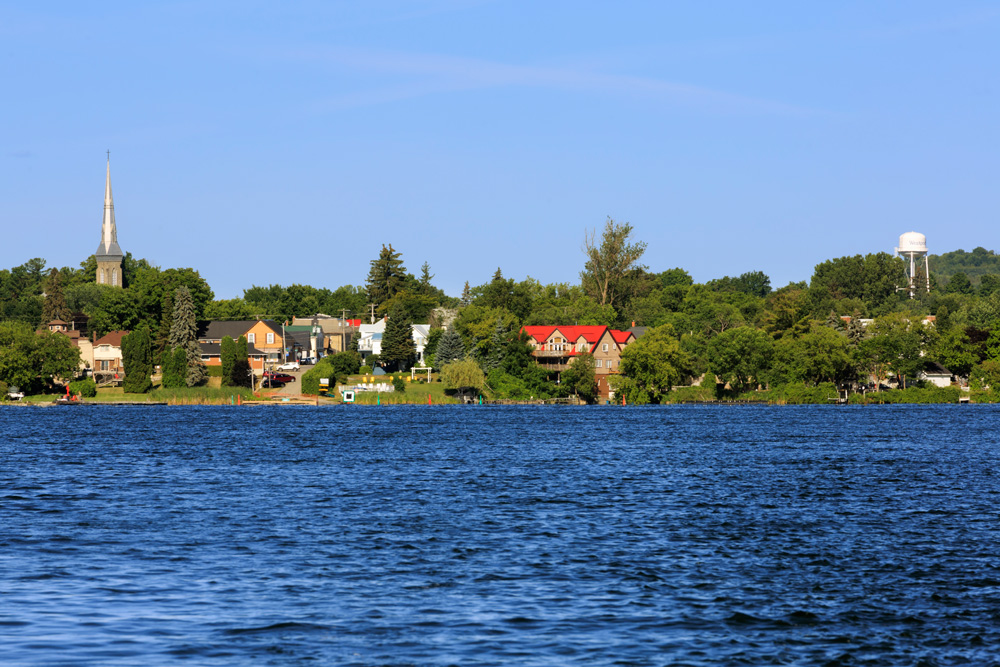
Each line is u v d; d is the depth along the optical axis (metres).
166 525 84.00
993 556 71.25
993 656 48.47
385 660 47.31
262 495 103.62
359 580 63.22
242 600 58.03
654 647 49.53
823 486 112.25
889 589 61.12
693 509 93.81
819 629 52.69
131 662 46.56
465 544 75.19
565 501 99.12
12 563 68.06
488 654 48.25
